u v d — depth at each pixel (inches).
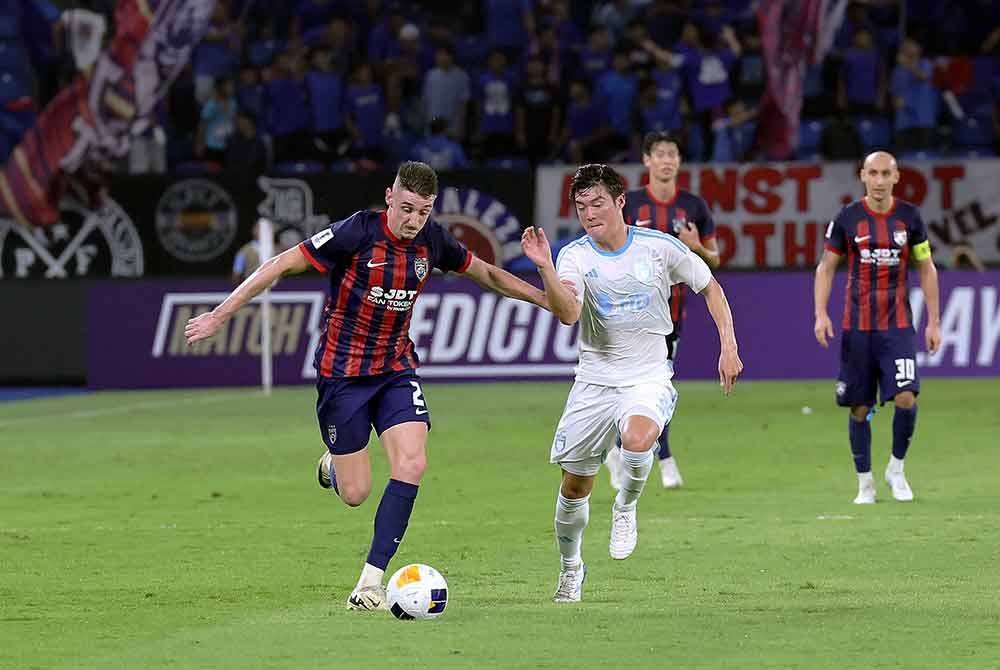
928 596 940.0
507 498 1449.3
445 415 2257.6
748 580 1014.4
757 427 2038.6
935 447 1793.8
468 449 1860.2
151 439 2041.1
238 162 2962.6
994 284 2669.8
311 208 2847.0
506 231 2842.0
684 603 928.3
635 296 941.8
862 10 3161.9
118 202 2851.9
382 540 915.4
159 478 1651.1
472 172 2839.6
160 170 3002.0
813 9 2792.8
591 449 947.3
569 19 3287.4
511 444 1904.5
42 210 2824.8
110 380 2832.2
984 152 3102.9
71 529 1298.0
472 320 2792.8
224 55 3117.6
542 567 1082.1
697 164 2812.5
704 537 1200.8
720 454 1771.7
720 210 2812.5
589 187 935.7
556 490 1503.4
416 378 956.6
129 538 1243.8
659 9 3161.9
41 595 988.6
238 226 2851.9
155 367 2829.7
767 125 2837.1
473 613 899.4
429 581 879.7
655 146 1487.5
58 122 2787.9
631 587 995.3
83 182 2829.7
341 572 1071.6
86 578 1055.6
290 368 2824.8
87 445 1982.0
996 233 2805.1
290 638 828.0
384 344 942.4
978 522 1253.1
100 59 2780.5
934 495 1423.5
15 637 848.9
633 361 951.0
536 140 3038.9
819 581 1005.8
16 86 3009.4
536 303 954.1
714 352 2751.0
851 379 1391.5
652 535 1214.3
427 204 903.7
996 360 2664.9
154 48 2775.6
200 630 861.2
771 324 2736.2
